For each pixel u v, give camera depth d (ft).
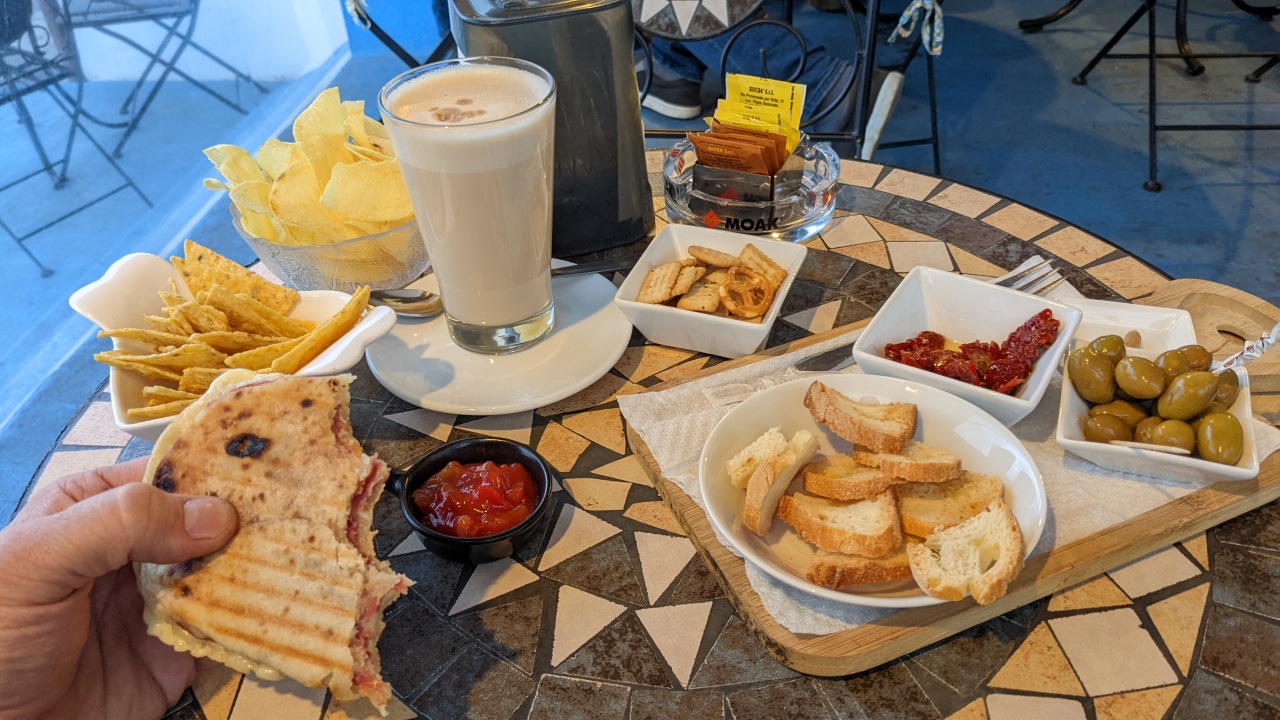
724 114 4.40
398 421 3.48
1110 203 9.49
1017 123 10.90
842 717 2.42
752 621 2.60
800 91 4.12
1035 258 4.06
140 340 3.21
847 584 2.55
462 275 3.42
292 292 3.54
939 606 2.57
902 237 4.42
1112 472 3.00
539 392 3.43
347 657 2.28
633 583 2.81
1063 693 2.45
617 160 4.17
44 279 8.86
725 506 2.78
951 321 3.56
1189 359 2.99
